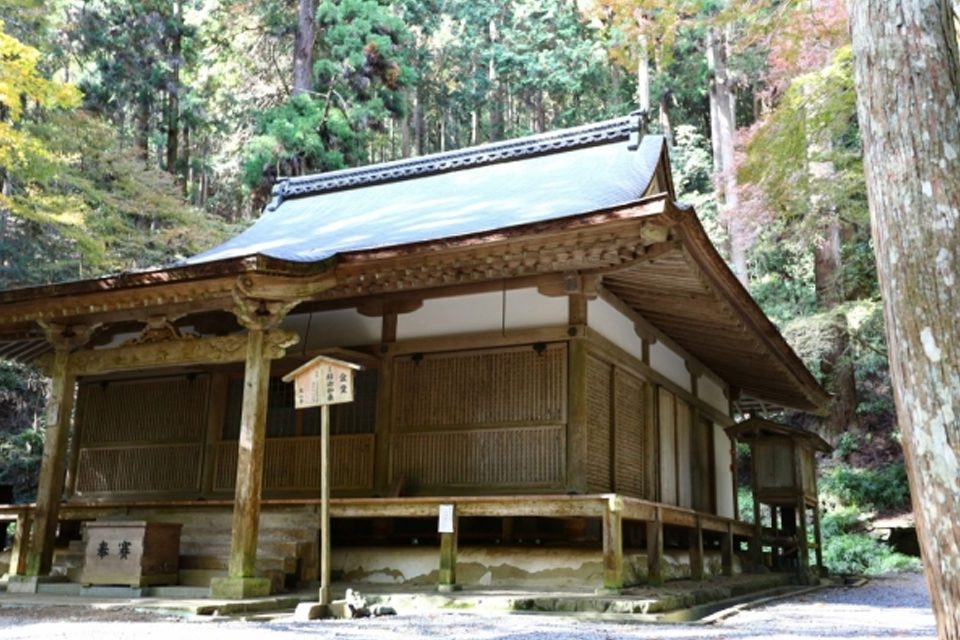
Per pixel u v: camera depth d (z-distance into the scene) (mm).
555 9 30594
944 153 3203
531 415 8531
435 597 6605
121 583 7121
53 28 20047
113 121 24219
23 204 14766
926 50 3357
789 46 13859
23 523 8180
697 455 12156
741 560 11820
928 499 2889
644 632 5262
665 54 14188
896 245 3203
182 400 10586
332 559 8984
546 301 8703
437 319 9227
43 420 20891
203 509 8867
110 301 7680
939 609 2809
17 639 4711
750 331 10133
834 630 5723
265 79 27719
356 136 23938
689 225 6926
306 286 7160
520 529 9039
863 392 22875
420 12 30609
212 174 28203
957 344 2957
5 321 8250
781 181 14766
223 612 5918
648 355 10367
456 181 12508
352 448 9328
